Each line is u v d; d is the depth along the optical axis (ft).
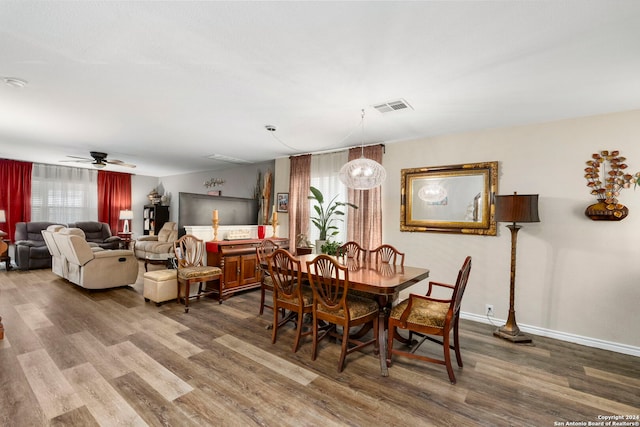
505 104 9.04
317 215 16.25
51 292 14.21
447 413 6.23
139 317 11.20
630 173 9.21
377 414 6.14
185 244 13.88
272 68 7.08
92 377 7.16
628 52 6.10
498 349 9.29
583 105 9.00
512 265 10.16
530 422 6.02
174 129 12.43
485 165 11.44
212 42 6.04
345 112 9.95
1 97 9.03
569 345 9.71
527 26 5.34
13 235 21.29
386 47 6.11
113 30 5.67
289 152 16.74
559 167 10.25
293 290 9.41
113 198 26.55
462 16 5.10
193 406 6.22
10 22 5.41
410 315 7.84
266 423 5.80
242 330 10.25
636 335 9.12
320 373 7.65
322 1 4.78
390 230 13.75
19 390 6.60
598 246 9.65
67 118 11.07
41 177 22.79
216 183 24.18
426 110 9.63
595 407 6.54
